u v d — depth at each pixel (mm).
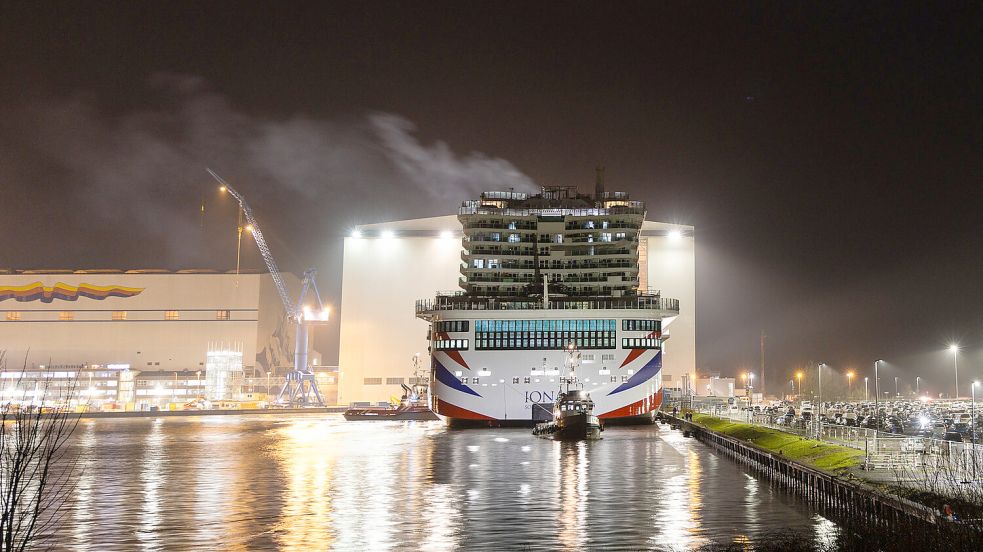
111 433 163875
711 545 54281
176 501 73375
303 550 54250
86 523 63125
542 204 161750
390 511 67562
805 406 198625
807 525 59844
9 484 29484
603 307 146250
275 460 107562
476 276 154125
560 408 131375
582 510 67062
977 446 68688
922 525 44562
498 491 77625
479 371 143875
